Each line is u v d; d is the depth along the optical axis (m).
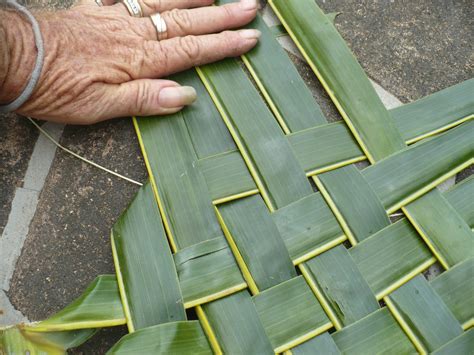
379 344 0.35
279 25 0.43
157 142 0.38
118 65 0.37
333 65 0.41
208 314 0.34
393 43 0.43
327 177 0.38
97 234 0.38
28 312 0.36
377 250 0.36
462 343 0.35
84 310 0.34
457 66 0.43
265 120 0.39
